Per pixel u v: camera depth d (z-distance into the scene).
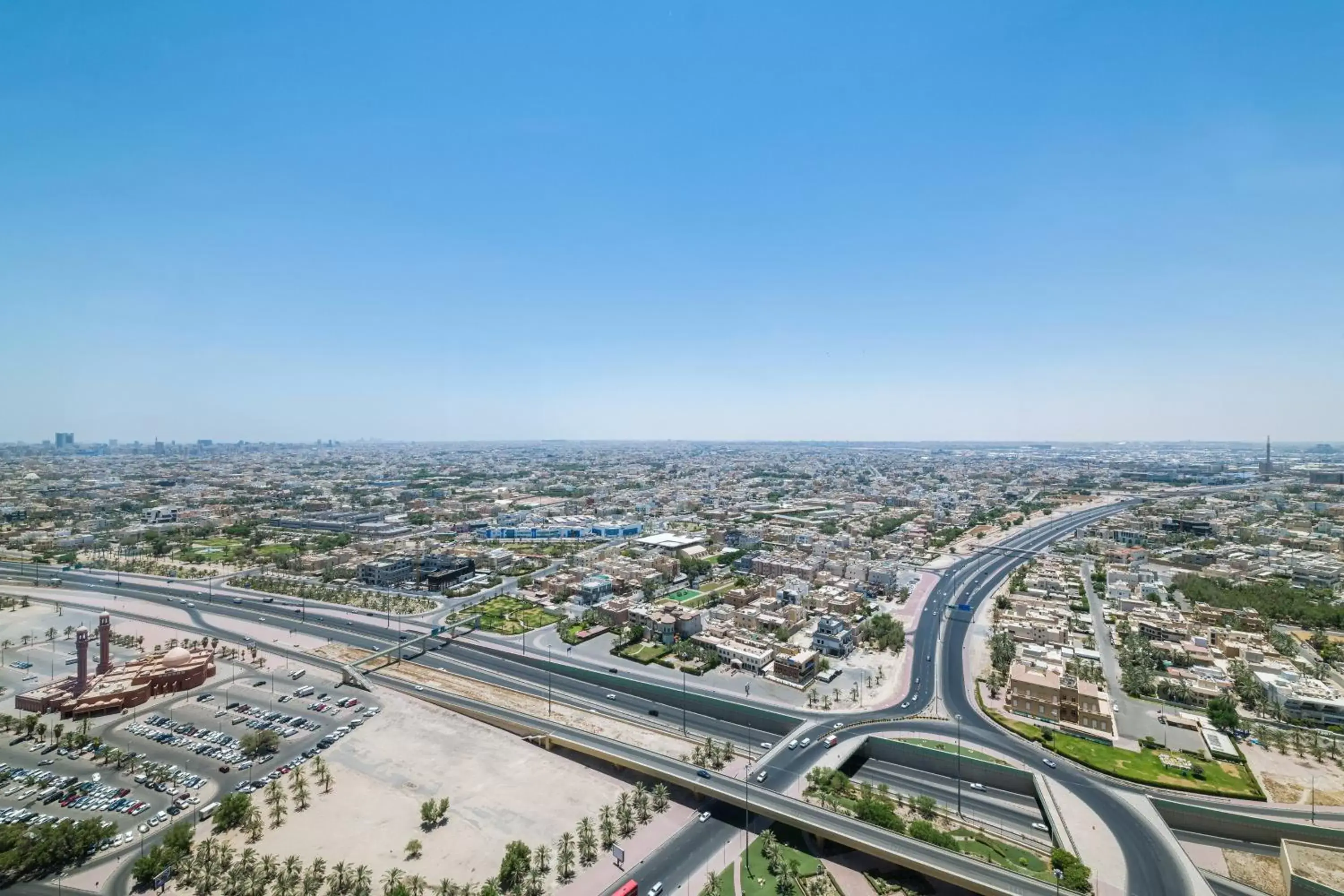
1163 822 196.50
